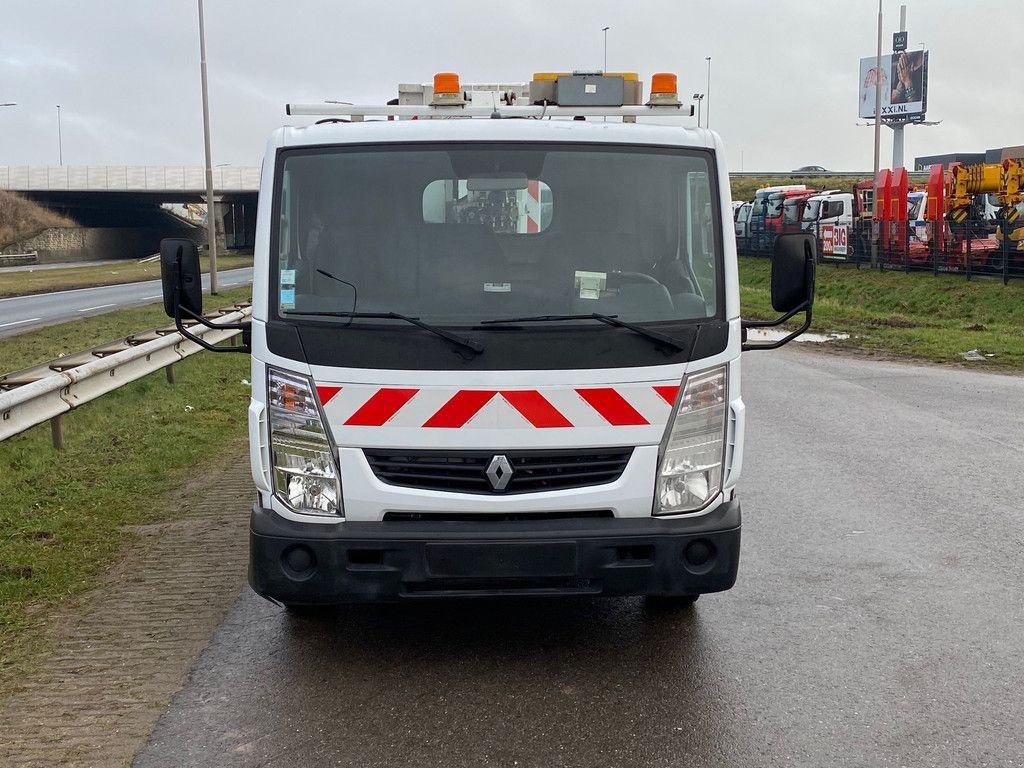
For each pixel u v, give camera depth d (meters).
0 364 15.63
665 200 4.89
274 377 4.71
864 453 9.60
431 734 4.20
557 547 4.64
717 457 4.83
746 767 3.90
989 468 8.91
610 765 3.93
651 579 4.73
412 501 4.65
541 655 5.04
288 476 4.72
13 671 4.90
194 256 4.92
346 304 4.73
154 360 12.68
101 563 6.54
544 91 5.50
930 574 6.15
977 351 18.19
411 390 4.62
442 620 5.55
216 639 5.28
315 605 5.38
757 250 48.84
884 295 29.97
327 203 4.84
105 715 4.42
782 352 19.08
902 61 94.75
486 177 4.83
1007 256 27.67
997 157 61.03
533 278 4.78
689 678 4.74
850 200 41.44
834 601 5.73
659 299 4.80
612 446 4.69
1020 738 4.13
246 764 3.98
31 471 8.80
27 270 61.66
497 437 4.64
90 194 90.06
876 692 4.57
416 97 5.84
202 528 7.29
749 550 6.67
